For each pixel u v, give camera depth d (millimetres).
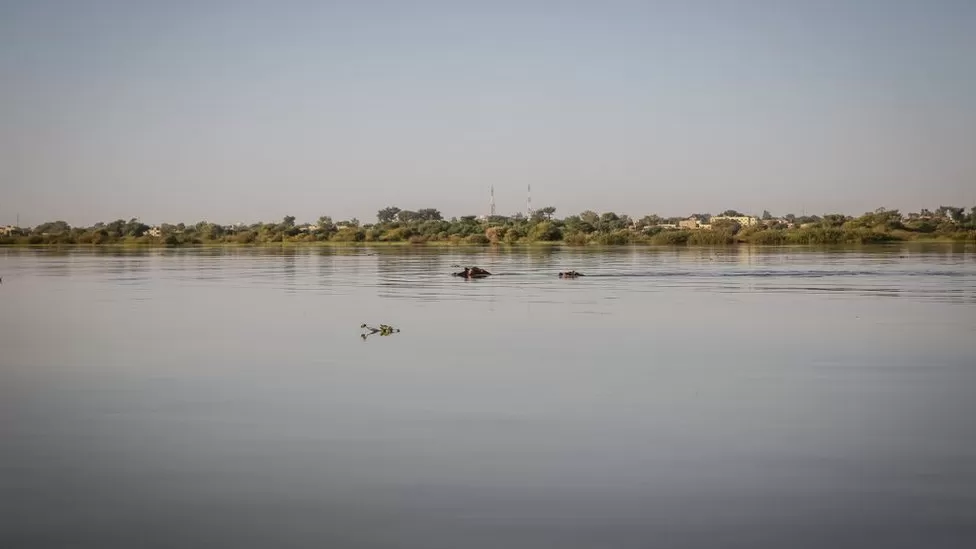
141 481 15852
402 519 14008
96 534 13516
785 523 13758
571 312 42688
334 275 76188
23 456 17344
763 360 28031
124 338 33750
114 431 19172
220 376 25422
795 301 48375
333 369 26531
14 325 38188
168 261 109750
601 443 18031
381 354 29406
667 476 15914
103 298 52250
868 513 14133
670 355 29141
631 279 68312
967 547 12859
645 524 13742
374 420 20016
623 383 24219
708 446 17781
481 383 24250
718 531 13469
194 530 13648
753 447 17703
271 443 18172
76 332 35656
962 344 31422
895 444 17906
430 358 28547
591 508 14398
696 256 117500
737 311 42938
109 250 167375
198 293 55906
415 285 62656
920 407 21172
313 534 13477
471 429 19188
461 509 14398
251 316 41469
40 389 23672
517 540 13188
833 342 32125
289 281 68000
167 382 24562
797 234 185000
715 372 25891
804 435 18609
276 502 14781
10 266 95375
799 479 15727
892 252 129125
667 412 20703
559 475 16016
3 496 15109
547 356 28891
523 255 126500
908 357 28562
